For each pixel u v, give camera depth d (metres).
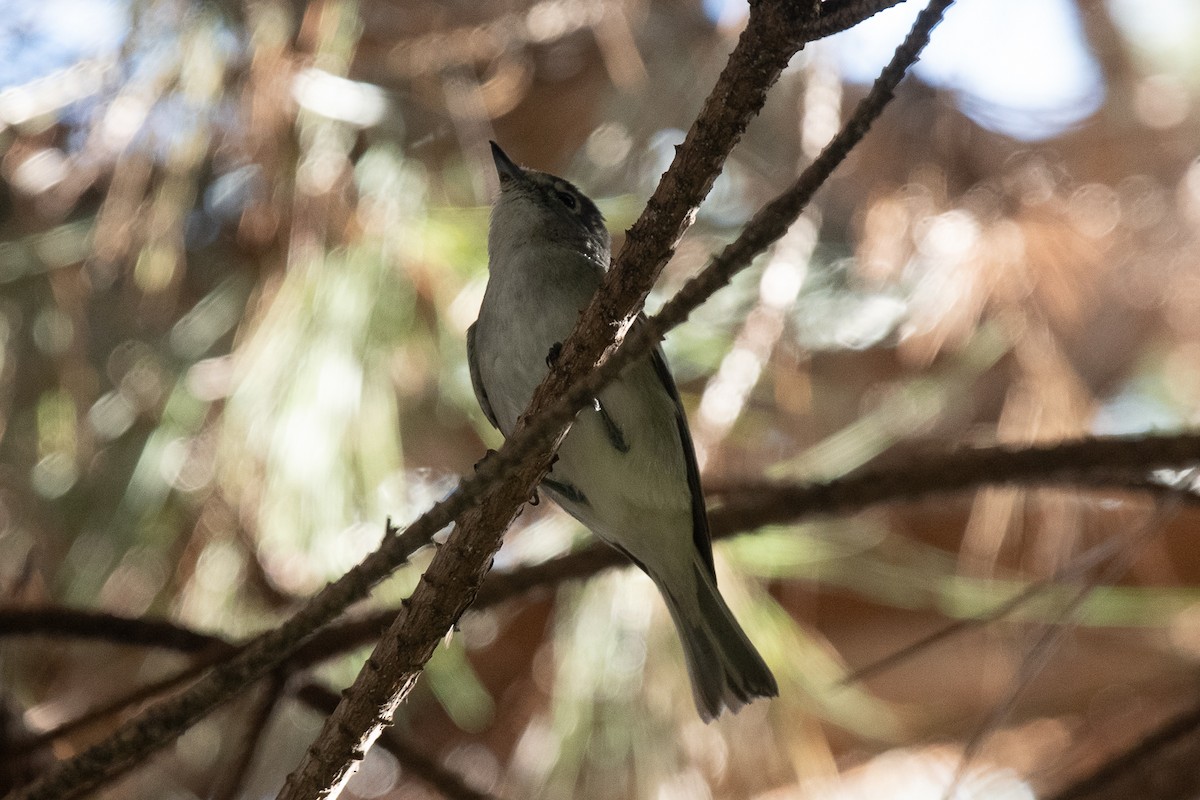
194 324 8.64
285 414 7.25
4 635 6.62
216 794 6.58
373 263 7.64
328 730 4.50
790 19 4.11
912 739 11.39
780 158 10.44
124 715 9.16
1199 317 10.98
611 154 10.34
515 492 4.45
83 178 8.07
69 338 8.68
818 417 10.38
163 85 7.55
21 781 6.78
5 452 8.59
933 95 9.80
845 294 10.06
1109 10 11.45
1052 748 11.06
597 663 7.61
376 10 9.20
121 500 8.32
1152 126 11.30
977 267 9.14
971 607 9.20
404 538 4.09
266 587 7.71
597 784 7.60
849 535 8.84
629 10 9.65
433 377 8.47
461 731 11.09
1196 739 7.80
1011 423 9.23
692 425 7.79
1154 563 11.62
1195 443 6.44
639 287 4.52
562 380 4.59
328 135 7.76
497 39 9.25
